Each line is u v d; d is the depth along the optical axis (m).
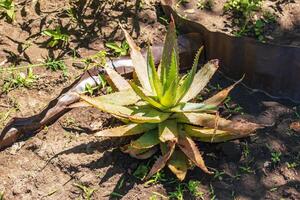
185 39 1.92
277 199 1.63
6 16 1.99
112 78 1.76
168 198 1.63
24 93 1.84
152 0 2.03
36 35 1.96
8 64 1.89
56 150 1.72
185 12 1.98
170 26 1.71
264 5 1.99
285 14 1.96
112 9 2.01
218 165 1.70
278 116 1.80
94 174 1.67
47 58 1.91
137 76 1.75
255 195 1.64
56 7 2.02
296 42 1.89
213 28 1.92
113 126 1.77
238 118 1.79
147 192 1.64
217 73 1.91
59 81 1.86
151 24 1.99
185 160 1.66
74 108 1.81
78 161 1.69
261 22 1.92
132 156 1.69
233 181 1.67
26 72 1.88
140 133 1.71
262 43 1.81
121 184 1.65
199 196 1.63
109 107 1.66
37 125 1.76
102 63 1.88
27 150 1.73
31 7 2.02
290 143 1.74
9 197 1.64
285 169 1.69
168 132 1.63
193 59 1.93
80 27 1.98
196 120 1.67
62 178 1.67
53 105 1.79
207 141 1.71
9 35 1.95
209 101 1.72
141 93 1.63
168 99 1.64
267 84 1.86
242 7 1.97
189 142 1.63
